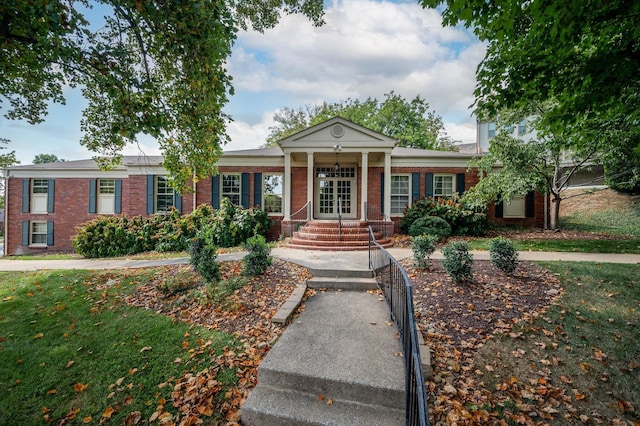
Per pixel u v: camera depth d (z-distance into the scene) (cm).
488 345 345
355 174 1333
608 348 336
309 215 1137
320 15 825
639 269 540
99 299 508
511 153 1039
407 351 249
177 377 316
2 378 320
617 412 261
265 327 392
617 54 339
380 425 240
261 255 582
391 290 405
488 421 246
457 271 499
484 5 349
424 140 2619
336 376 274
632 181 1012
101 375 324
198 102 543
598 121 499
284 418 251
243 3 755
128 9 434
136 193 1286
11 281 603
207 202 1273
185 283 537
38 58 458
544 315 400
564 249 781
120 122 462
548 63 380
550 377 299
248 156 1279
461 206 1133
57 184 1381
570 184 1772
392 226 1105
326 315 419
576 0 292
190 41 426
